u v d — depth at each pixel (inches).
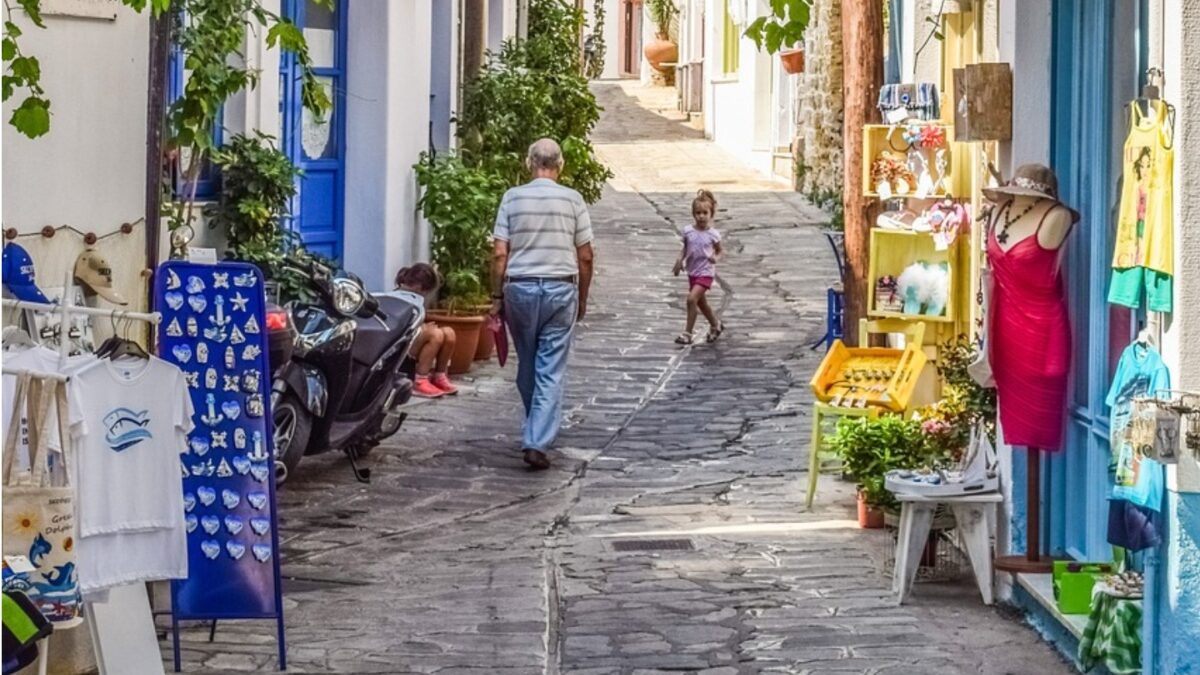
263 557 365.1
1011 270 385.4
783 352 829.2
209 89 486.0
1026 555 398.6
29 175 363.9
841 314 799.1
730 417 687.7
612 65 2770.7
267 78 623.2
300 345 509.0
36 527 288.4
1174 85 304.2
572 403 713.0
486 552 478.6
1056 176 396.2
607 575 450.0
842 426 484.7
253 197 564.7
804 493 553.6
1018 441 390.0
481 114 935.0
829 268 1075.3
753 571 451.5
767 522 512.4
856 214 624.7
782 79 1549.0
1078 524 393.4
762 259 1106.7
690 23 2074.3
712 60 1851.6
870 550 473.1
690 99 2023.9
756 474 585.6
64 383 296.4
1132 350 321.7
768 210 1326.3
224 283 364.5
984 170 494.0
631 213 1305.4
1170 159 306.2
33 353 310.5
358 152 752.3
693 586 436.5
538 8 1231.5
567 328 601.9
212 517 365.7
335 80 742.5
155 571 324.8
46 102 326.0
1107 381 370.6
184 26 503.8
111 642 325.4
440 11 943.7
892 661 369.1
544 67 1048.8
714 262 856.3
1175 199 305.3
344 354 522.9
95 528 313.1
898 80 681.6
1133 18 350.0
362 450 594.2
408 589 437.1
